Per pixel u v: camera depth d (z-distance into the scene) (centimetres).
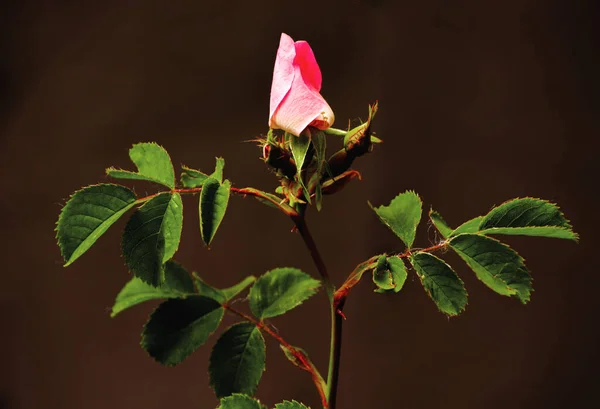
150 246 48
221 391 52
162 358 52
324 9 94
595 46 95
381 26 94
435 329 99
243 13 94
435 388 99
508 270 48
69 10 98
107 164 98
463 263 99
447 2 95
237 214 97
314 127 49
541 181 96
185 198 97
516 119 96
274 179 95
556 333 99
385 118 96
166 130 97
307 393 99
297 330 98
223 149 96
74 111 99
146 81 97
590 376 99
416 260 49
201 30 95
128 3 97
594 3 95
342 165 49
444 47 95
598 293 99
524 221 49
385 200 96
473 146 96
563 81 96
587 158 96
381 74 95
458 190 96
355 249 96
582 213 97
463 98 96
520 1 95
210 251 98
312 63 49
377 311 99
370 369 99
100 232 49
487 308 99
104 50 98
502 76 96
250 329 52
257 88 95
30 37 99
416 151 96
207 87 96
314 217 97
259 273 97
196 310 52
